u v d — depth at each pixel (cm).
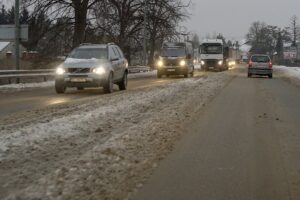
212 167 772
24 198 586
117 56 2238
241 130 1127
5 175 686
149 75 4325
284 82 3281
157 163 785
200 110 1467
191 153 869
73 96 1934
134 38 5119
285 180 705
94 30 4166
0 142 886
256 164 798
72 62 2056
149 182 678
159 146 912
